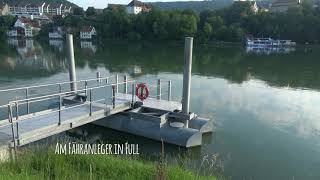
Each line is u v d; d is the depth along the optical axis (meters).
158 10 87.62
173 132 12.38
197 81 27.23
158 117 12.57
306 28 81.00
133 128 13.09
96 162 6.02
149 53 52.28
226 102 19.70
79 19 104.50
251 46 73.50
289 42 77.50
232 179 10.14
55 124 10.06
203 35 80.69
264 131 14.61
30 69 32.94
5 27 110.69
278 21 84.44
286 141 13.48
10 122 8.20
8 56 45.22
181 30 81.31
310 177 10.49
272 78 29.80
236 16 93.44
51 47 64.31
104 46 67.81
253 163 11.34
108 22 94.94
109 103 13.34
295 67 37.78
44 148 6.99
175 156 11.48
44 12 172.50
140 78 28.25
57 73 30.48
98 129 13.82
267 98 21.20
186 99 12.85
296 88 25.02
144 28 87.00
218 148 12.50
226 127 14.97
